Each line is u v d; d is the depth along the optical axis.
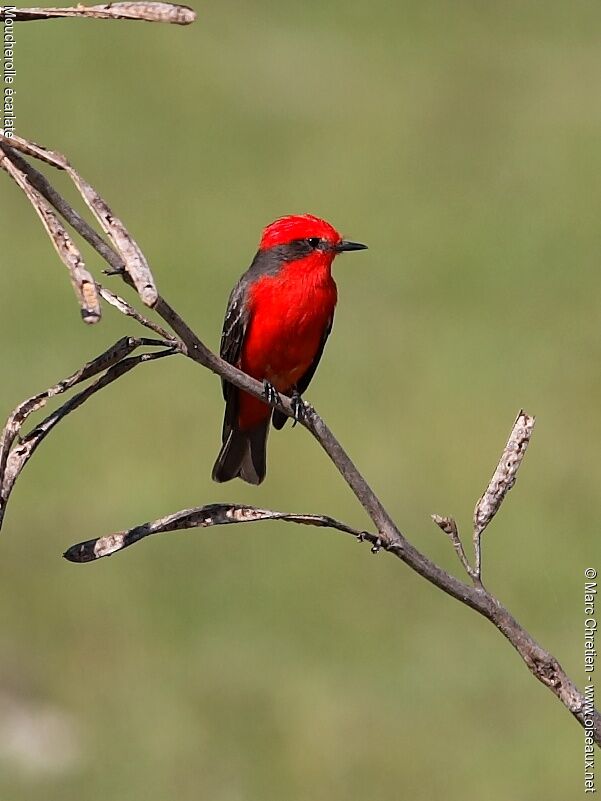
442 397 16.98
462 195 23.52
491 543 13.74
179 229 21.98
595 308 19.81
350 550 13.66
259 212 22.64
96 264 19.67
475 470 15.15
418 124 25.50
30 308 18.67
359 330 19.06
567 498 14.66
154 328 3.93
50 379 16.80
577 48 29.30
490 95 27.19
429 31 29.98
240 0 30.97
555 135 25.31
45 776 10.87
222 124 25.83
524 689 11.67
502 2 31.36
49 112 25.55
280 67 28.05
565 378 17.48
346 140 25.44
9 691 11.91
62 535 13.85
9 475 3.84
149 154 24.34
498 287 20.61
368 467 15.16
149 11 3.60
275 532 13.90
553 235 21.89
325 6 30.91
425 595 13.02
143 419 16.06
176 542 13.76
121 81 26.64
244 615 12.81
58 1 17.02
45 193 3.72
